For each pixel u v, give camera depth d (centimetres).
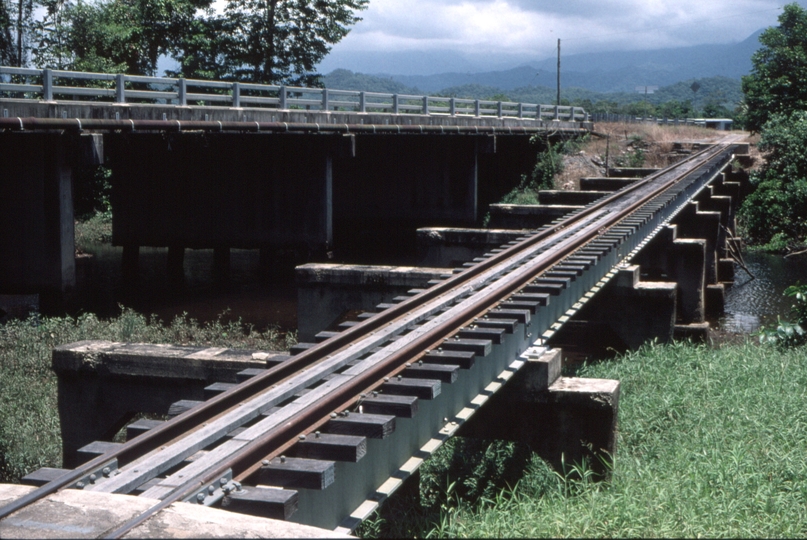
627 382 1160
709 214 2450
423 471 804
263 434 462
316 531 315
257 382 594
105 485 393
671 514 614
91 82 3988
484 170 4028
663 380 1154
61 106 1670
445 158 3369
